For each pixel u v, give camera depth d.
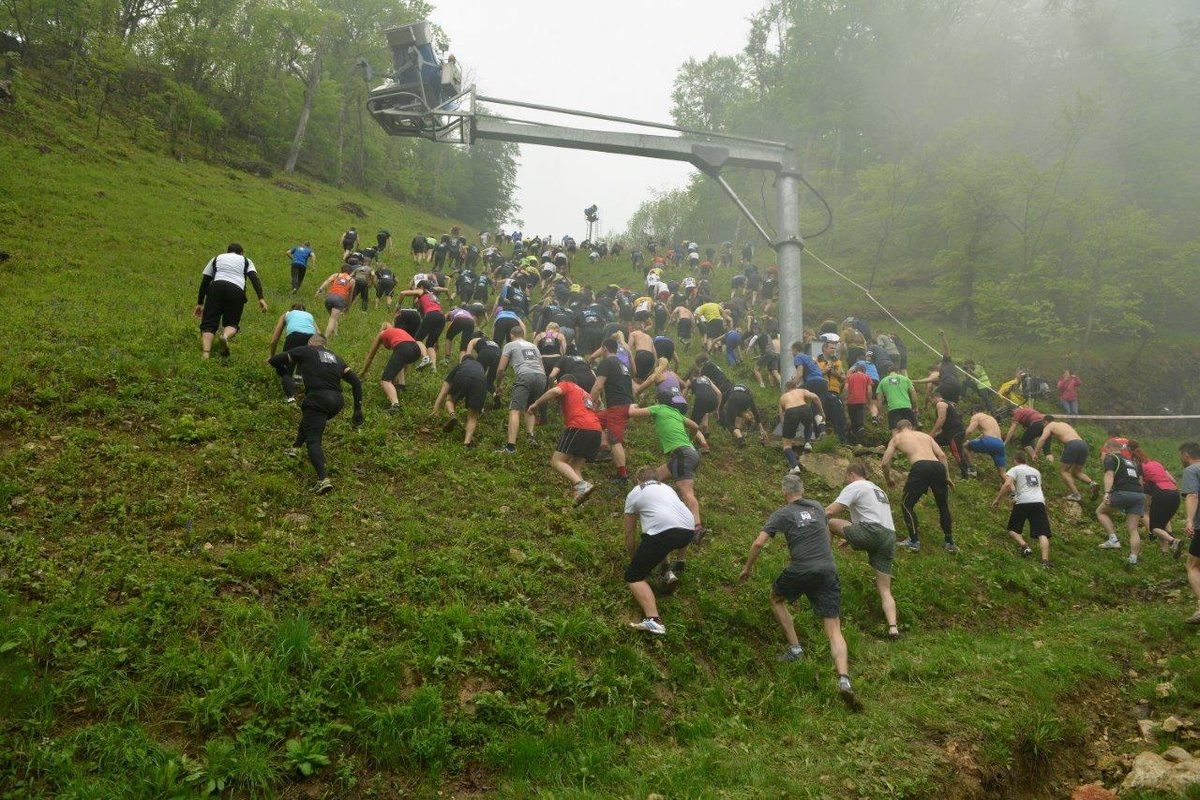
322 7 49.00
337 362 7.64
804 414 10.71
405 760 4.41
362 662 4.89
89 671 4.39
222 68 40.59
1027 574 9.15
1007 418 15.72
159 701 4.37
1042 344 21.31
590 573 6.79
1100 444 15.78
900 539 9.47
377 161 52.09
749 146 13.49
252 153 42.56
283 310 13.70
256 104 43.16
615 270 31.72
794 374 11.91
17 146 23.31
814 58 40.22
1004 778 5.04
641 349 11.63
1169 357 21.28
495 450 8.88
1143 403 19.75
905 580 8.27
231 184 31.14
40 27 34.78
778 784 4.50
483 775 4.48
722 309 17.69
